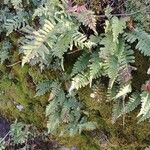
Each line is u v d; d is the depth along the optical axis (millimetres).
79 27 1306
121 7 1280
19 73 1485
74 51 1325
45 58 1342
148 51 1174
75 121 1434
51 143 1555
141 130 1348
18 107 1555
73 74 1284
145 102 1209
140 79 1280
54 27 1246
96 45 1271
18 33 1439
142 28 1243
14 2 1380
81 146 1508
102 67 1255
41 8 1266
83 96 1382
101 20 1292
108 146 1438
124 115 1330
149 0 1228
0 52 1482
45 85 1430
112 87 1294
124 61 1224
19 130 1566
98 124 1423
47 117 1505
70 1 1288
